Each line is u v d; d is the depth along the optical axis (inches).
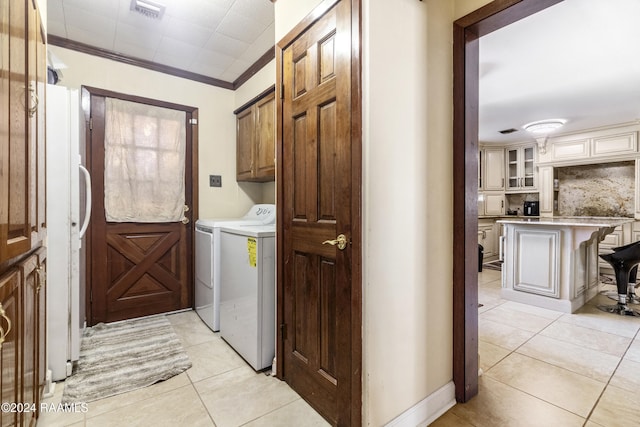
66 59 103.3
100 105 109.3
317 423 59.6
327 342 60.2
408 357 56.7
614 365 80.9
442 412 62.4
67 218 74.9
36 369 55.5
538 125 177.3
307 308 65.7
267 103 113.0
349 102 53.1
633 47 100.0
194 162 128.5
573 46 99.7
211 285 105.3
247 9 87.2
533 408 63.6
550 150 215.2
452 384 65.7
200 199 129.9
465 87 63.2
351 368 53.4
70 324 76.9
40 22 54.8
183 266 127.0
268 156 113.0
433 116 61.0
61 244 74.0
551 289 125.7
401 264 55.4
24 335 46.2
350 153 53.0
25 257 49.9
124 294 115.3
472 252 65.9
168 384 72.7
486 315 118.9
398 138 54.6
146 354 87.0
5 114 35.2
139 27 95.7
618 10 81.1
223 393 69.2
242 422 59.9
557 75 120.8
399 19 54.7
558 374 76.6
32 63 48.1
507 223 137.4
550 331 103.3
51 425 58.6
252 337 79.9
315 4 62.9
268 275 79.8
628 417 60.6
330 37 58.4
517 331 103.4
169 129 123.0
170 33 99.0
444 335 64.2
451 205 65.4
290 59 70.5
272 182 138.3
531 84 128.7
